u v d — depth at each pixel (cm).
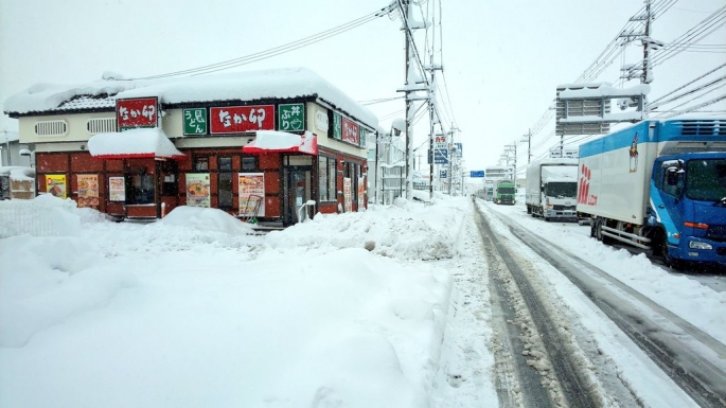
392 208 2498
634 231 1308
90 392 292
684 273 1039
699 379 452
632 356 509
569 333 584
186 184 1830
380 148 3469
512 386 430
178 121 1806
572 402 402
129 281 516
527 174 3497
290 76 1747
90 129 1919
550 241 1623
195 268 782
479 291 802
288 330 420
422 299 591
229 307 471
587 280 920
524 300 745
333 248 1129
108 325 402
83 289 456
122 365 326
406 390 347
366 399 320
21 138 1998
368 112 2564
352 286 615
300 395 305
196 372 325
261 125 1714
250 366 345
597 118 3325
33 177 2456
